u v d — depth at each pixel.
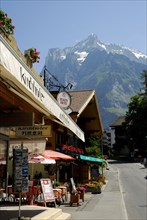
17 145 14.46
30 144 14.55
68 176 30.17
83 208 15.62
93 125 37.75
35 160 15.65
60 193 17.08
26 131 11.63
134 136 98.25
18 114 10.01
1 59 4.96
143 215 14.03
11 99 9.09
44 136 11.53
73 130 11.54
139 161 92.25
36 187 16.23
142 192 25.47
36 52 13.20
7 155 12.80
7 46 5.30
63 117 9.83
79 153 26.98
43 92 7.73
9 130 13.02
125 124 100.94
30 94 6.93
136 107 97.25
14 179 10.05
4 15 9.37
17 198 15.72
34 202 15.39
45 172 24.78
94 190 24.33
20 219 9.94
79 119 35.12
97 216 13.23
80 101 27.61
